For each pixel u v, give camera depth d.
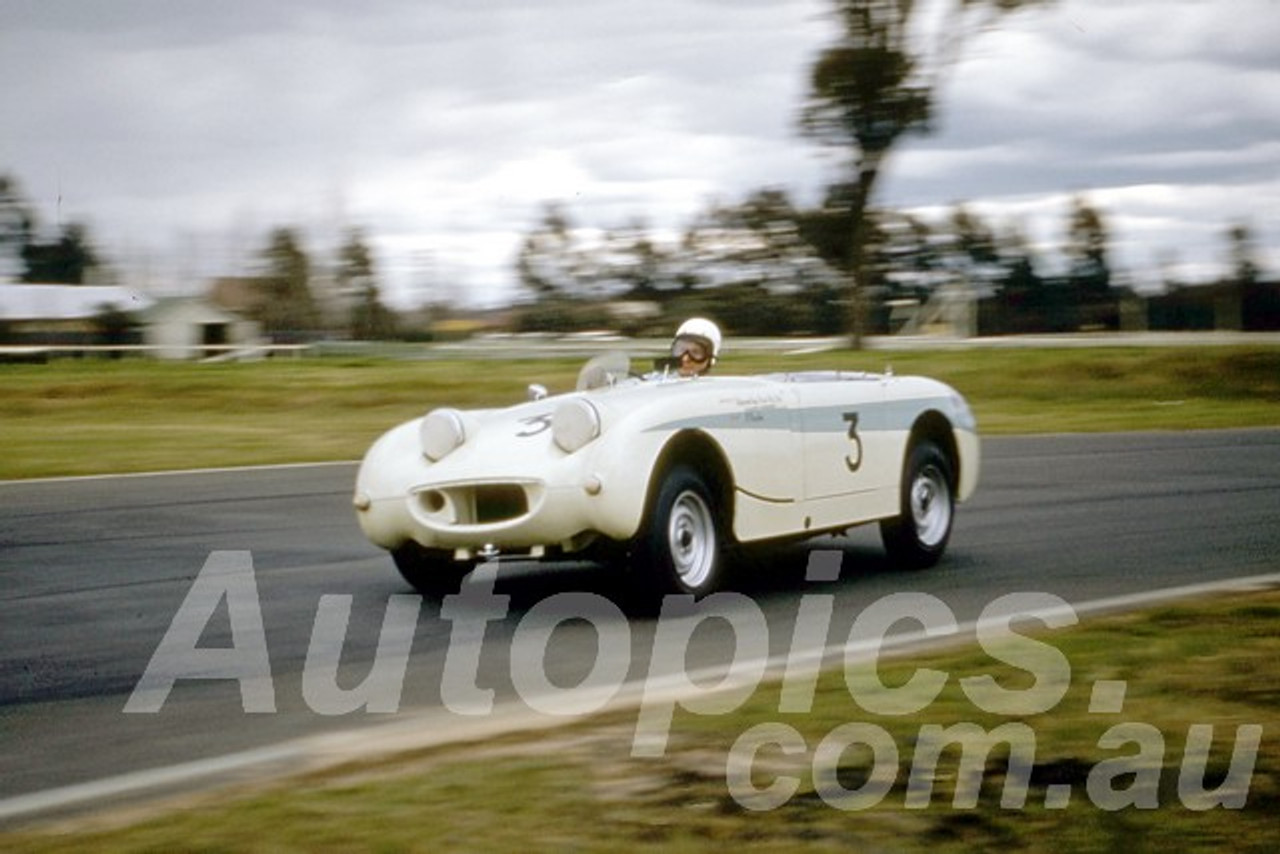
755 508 7.80
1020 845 4.04
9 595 8.24
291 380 27.69
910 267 50.25
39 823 4.37
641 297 46.91
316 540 10.23
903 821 4.19
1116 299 50.34
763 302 46.06
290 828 4.17
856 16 36.06
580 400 7.36
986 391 29.58
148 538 10.35
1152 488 13.30
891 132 36.38
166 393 26.31
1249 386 30.86
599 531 7.25
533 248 47.03
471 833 4.10
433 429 7.61
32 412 24.06
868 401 8.62
